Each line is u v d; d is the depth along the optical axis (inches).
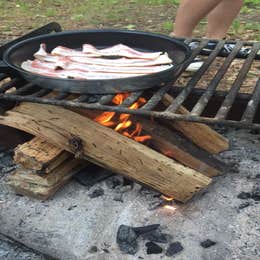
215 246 23.3
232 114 31.4
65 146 26.4
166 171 25.1
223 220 24.8
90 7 68.4
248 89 39.7
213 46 31.8
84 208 26.0
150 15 63.4
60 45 31.1
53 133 26.4
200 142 29.8
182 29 39.7
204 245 23.4
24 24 60.7
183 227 24.4
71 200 26.6
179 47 28.6
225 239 23.7
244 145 31.1
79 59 28.3
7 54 27.4
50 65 27.5
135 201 26.1
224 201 26.0
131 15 63.8
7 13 66.2
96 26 59.6
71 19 62.7
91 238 24.2
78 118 26.1
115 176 28.1
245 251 23.0
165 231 24.3
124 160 25.8
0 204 26.7
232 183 27.3
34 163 25.8
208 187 27.0
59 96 25.4
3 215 26.0
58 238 24.3
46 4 70.8
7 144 30.2
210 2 37.9
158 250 23.1
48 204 26.4
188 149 27.4
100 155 26.1
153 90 26.8
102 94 24.9
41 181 26.3
